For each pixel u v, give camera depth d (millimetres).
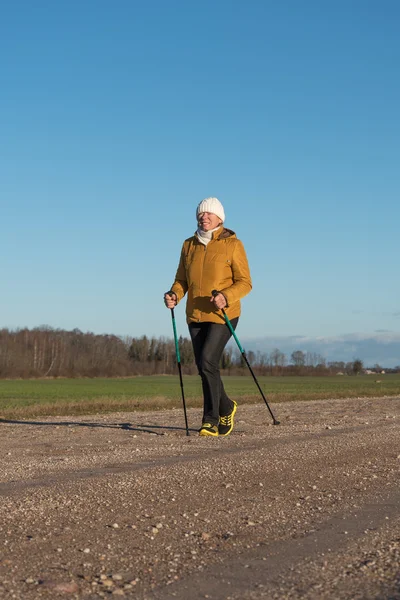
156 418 11734
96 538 3309
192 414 12891
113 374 105125
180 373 8320
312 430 8289
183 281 8453
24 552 3062
